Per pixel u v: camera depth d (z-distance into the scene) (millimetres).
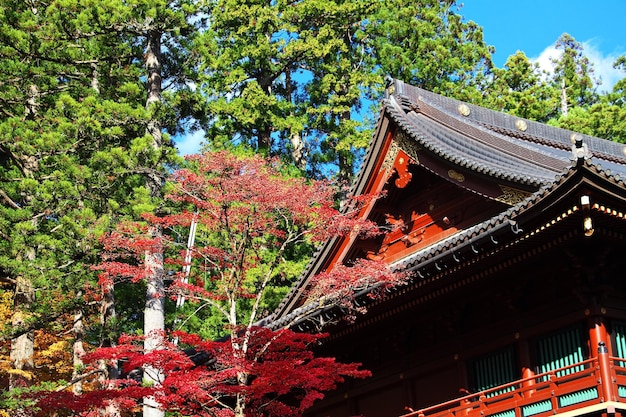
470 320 21328
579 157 15672
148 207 27688
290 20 43312
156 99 31828
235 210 20750
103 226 27953
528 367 19406
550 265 18906
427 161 22750
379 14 45156
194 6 32188
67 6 30828
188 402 19438
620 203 16312
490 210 22109
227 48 42531
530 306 19797
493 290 20281
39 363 34375
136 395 18734
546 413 17672
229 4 41938
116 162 28938
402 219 24453
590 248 17812
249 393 18938
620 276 18641
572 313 18656
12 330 28672
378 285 19953
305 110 43688
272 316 24266
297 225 23312
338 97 41688
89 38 32531
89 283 28578
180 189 21359
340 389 24656
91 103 30234
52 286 28172
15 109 33281
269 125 42062
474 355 20875
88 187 29484
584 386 17000
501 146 24469
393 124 23656
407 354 22750
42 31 31297
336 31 44219
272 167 22500
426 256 19234
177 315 34281
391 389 23172
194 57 32969
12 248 28250
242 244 21203
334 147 42500
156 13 30531
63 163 29281
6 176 31719
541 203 16672
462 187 22000
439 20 46688
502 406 18906
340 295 20531
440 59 44500
